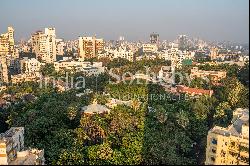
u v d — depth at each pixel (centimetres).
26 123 14262
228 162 9469
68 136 12512
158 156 11169
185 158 11419
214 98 17612
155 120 14950
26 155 10169
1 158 9588
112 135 13125
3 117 16712
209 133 9850
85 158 11212
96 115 14962
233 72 18225
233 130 10019
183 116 14450
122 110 15450
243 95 11844
